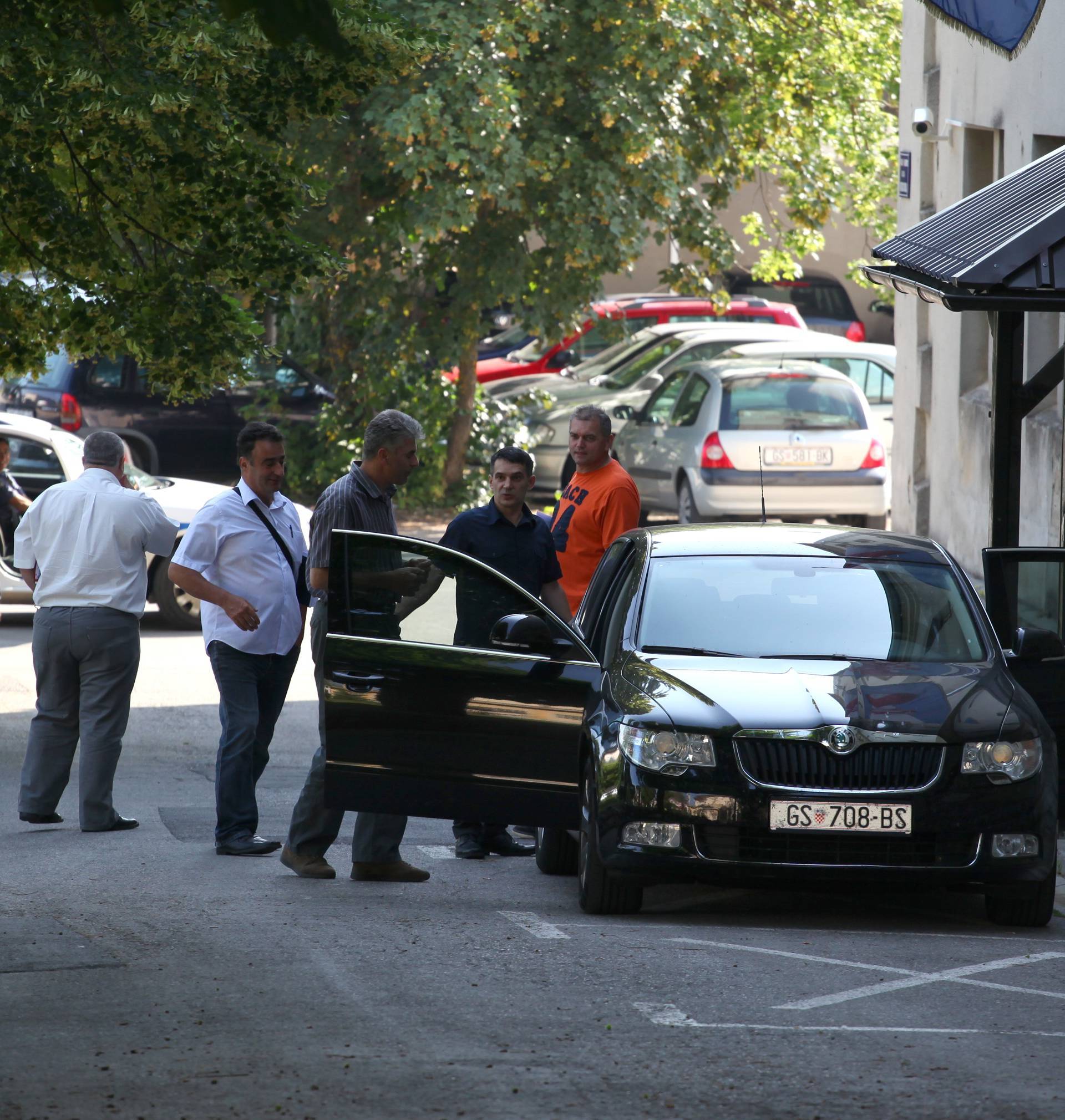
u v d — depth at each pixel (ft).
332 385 211.41
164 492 150.61
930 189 170.60
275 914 65.82
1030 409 94.32
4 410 194.90
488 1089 42.75
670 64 181.37
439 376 204.54
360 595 71.46
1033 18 104.22
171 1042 47.26
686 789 64.34
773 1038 48.21
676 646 71.67
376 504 75.56
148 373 108.17
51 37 88.69
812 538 79.10
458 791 71.46
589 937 62.18
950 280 84.07
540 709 71.15
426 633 71.51
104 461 86.02
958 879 64.34
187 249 104.22
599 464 90.94
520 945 60.23
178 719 119.03
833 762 64.34
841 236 332.80
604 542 90.17
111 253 103.24
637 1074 44.27
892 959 59.41
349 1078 43.70
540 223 190.39
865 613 73.41
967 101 151.84
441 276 196.54
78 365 194.49
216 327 103.50
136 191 101.76
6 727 114.62
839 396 181.57
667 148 187.42
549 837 77.97
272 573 79.66
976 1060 46.24
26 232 101.76
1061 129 124.47
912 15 171.01
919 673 69.46
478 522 82.28
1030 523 132.87
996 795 64.85
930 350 169.68
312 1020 49.70
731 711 65.31
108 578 84.99
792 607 73.51
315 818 74.69
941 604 74.33
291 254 103.09
